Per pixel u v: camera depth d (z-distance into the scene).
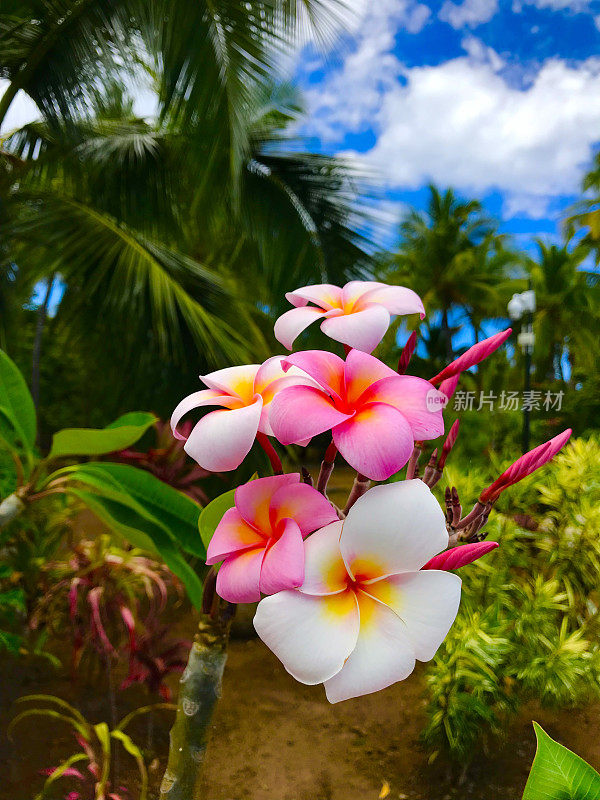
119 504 0.76
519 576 1.63
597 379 5.34
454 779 1.40
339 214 2.71
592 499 1.46
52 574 1.66
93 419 2.11
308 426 0.24
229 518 0.29
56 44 2.23
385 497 0.25
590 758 1.45
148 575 1.53
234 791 1.36
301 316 0.31
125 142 2.52
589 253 10.64
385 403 0.26
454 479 1.42
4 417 0.78
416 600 0.25
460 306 10.99
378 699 1.74
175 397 1.96
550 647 1.31
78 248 1.98
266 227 2.67
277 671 1.91
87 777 1.28
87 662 1.71
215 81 2.13
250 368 0.34
